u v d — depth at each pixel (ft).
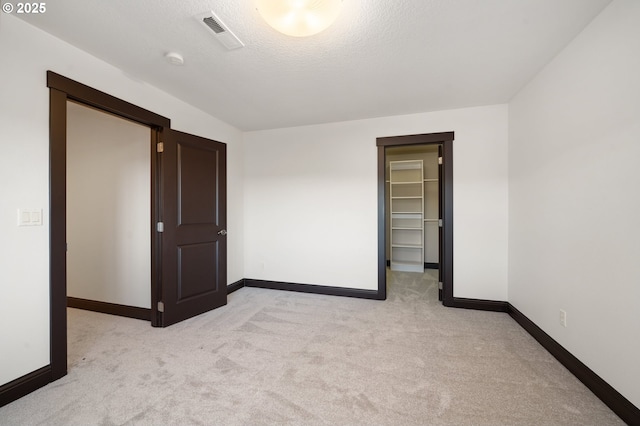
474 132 9.78
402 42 6.01
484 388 5.40
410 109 10.03
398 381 5.64
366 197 11.14
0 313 4.99
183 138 8.98
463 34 5.74
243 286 12.81
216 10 5.05
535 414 4.70
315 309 9.85
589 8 4.99
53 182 5.69
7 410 4.82
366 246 11.15
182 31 5.65
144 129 8.98
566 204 6.18
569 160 6.06
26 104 5.32
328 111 10.23
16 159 5.19
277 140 12.36
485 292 9.73
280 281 12.34
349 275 11.37
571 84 5.98
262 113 10.46
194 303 9.21
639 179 4.33
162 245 8.44
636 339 4.37
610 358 4.89
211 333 7.94
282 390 5.36
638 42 4.33
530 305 7.86
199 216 9.49
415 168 17.95
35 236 5.47
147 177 8.95
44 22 5.34
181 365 6.25
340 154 11.46
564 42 6.02
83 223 9.86
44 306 5.59
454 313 9.42
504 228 9.51
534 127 7.59
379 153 10.91
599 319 5.16
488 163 9.66
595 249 5.27
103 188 9.56
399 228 17.33
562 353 6.21
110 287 9.50
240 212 12.60
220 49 6.29
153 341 7.43
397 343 7.28
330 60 6.75
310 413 4.75
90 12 5.06
